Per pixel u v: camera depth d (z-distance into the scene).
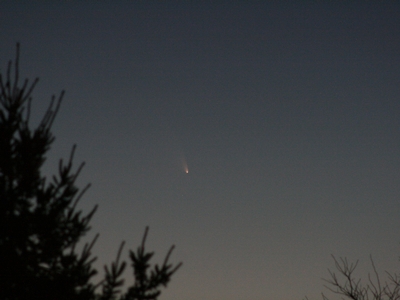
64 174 7.01
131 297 6.66
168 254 6.89
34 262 6.75
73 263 6.75
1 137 6.86
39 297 6.57
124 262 6.59
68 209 7.04
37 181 6.96
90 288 6.69
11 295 6.55
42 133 7.13
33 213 6.73
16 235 6.68
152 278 6.78
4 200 6.74
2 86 7.14
